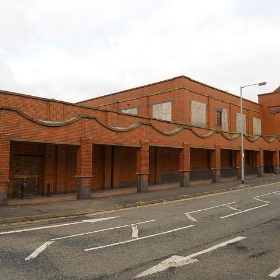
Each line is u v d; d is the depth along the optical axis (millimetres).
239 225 11062
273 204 16375
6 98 18266
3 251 7770
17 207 14422
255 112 45594
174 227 10711
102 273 6254
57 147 20719
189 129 26500
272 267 6645
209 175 34312
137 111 35594
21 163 19172
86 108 22531
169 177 29734
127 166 25969
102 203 16250
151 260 7098
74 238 9141
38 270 6414
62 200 17453
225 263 6902
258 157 37031
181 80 31719
